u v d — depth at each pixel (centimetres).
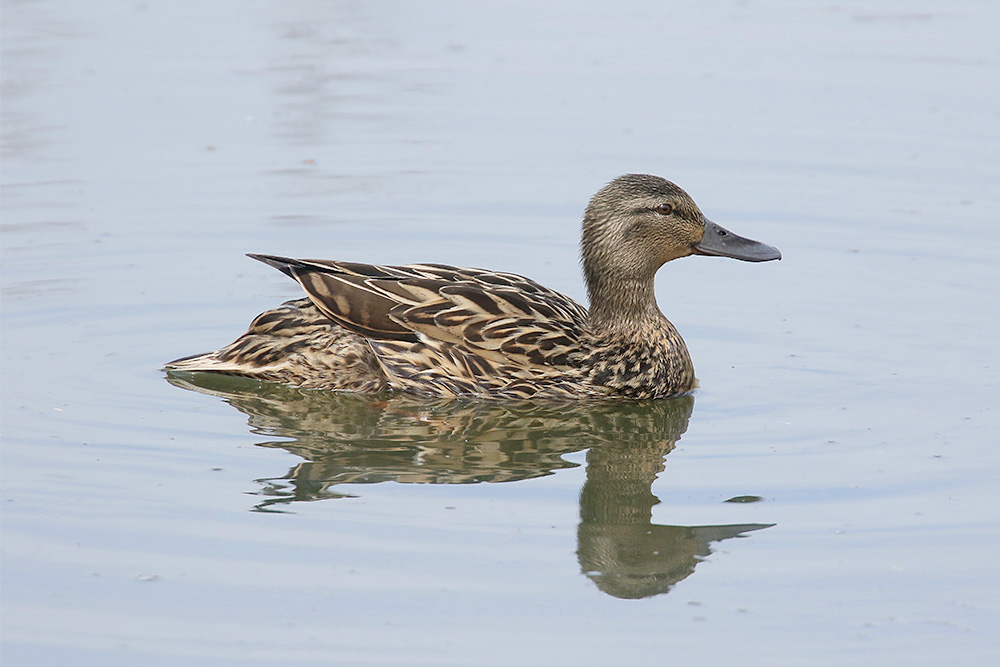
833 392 1270
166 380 1296
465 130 1992
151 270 1566
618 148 1916
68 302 1468
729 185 1800
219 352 1302
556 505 1036
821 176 1825
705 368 1346
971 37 2358
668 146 1920
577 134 1970
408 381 1265
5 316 1423
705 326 1457
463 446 1168
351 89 2148
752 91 2114
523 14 2539
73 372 1298
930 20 2462
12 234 1634
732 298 1538
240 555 945
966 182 1798
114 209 1720
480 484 1077
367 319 1261
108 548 954
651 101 2088
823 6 2583
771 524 1005
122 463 1098
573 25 2470
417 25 2466
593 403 1290
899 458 1116
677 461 1123
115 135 1942
